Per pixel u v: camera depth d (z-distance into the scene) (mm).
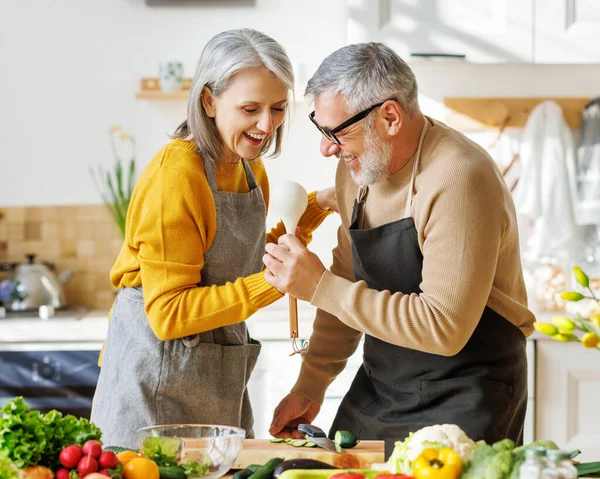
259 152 2006
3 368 3510
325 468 1439
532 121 3922
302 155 4008
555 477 1185
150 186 1905
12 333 3506
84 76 4004
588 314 3662
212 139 1957
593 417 3502
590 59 3648
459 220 1718
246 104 1864
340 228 2184
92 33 3994
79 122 4020
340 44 3973
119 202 4047
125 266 2010
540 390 3504
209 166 1966
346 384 3520
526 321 1982
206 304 1861
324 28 3969
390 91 1775
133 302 2014
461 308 1695
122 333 2020
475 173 1741
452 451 1282
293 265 1781
